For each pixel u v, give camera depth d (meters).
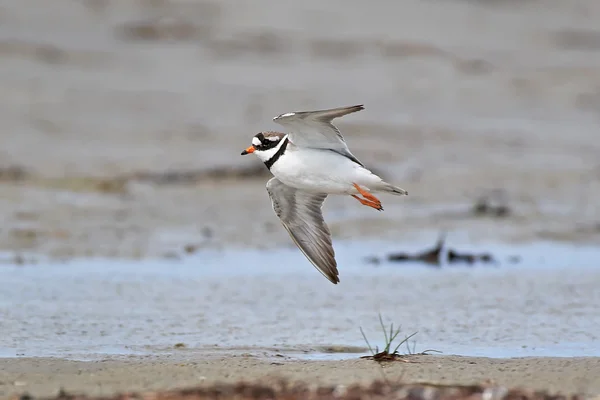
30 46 32.72
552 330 11.70
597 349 10.81
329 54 35.56
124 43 34.66
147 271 14.74
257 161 22.56
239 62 33.81
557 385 8.94
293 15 39.59
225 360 10.02
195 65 32.97
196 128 25.78
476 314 12.52
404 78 33.44
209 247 16.34
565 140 27.14
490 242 17.16
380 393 8.33
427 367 9.61
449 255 15.86
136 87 29.83
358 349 10.84
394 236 17.42
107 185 20.00
